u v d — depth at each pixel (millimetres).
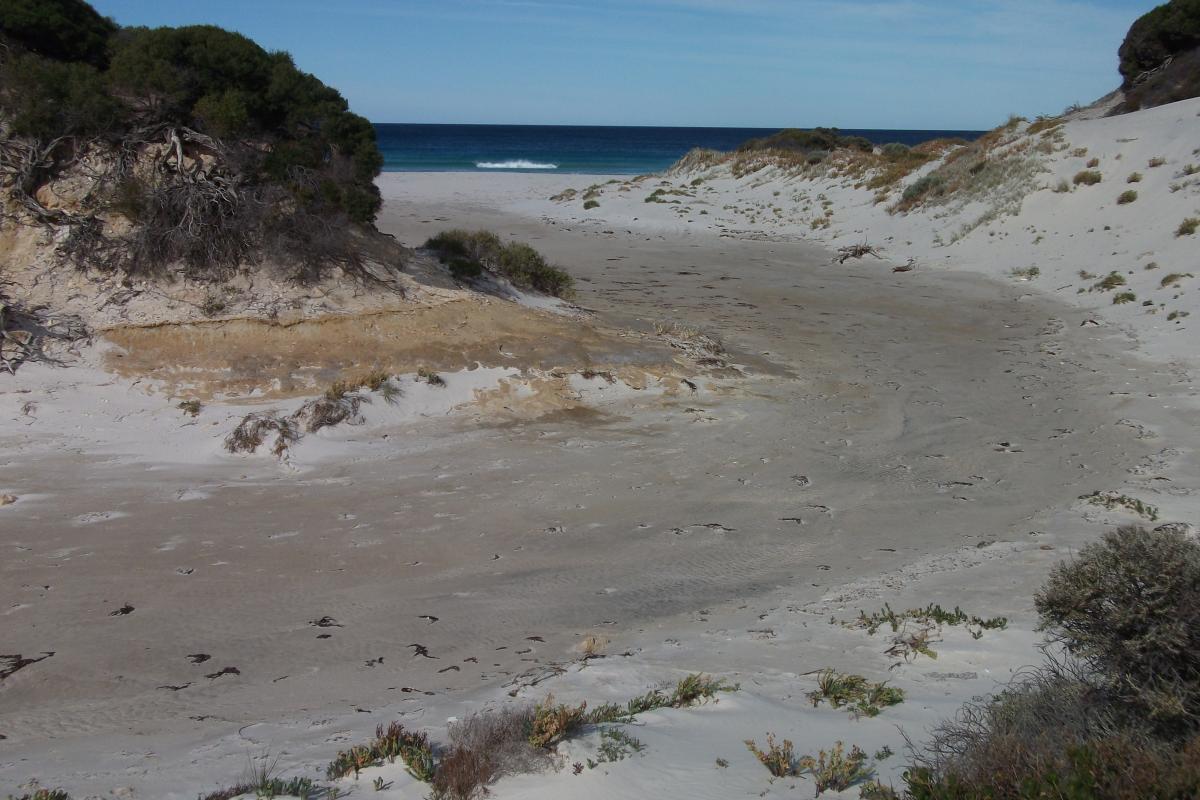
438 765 4922
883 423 14445
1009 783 4016
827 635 7301
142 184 15805
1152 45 41500
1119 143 30797
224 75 17062
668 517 10742
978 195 32688
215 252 15641
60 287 14992
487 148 119625
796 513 10914
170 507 10547
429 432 13562
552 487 11617
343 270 16484
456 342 15836
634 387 15602
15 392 13070
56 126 16297
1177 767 3992
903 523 10609
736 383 16281
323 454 12508
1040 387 16375
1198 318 19562
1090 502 10773
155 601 8250
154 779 4988
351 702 6469
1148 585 4945
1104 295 22969
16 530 9664
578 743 4996
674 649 7105
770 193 43125
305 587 8664
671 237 36188
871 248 31188
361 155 18203
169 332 14570
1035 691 5270
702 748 4980
